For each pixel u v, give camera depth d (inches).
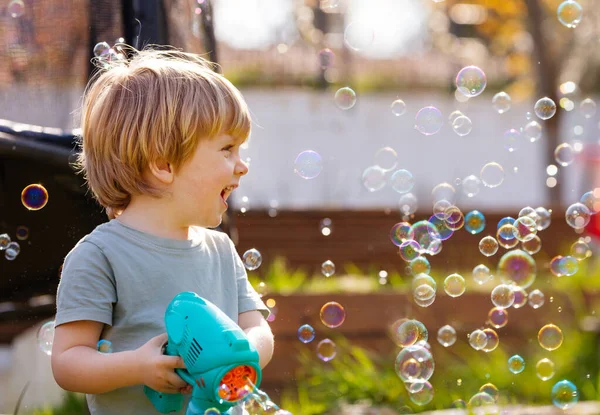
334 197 314.2
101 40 80.2
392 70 377.7
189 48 81.9
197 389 44.1
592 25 330.6
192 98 52.0
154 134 51.4
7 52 83.9
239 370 44.2
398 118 341.7
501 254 154.6
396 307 120.3
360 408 102.0
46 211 72.7
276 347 115.7
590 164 253.6
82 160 61.0
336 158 332.5
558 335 107.0
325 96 338.3
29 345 112.8
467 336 122.4
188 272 52.3
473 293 123.3
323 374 111.0
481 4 281.6
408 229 142.3
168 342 47.0
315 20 337.7
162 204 52.6
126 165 52.3
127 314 50.1
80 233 73.2
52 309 78.0
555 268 144.6
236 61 355.9
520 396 108.0
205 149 52.2
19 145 68.7
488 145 339.9
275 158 327.0
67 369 47.6
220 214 53.7
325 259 149.7
